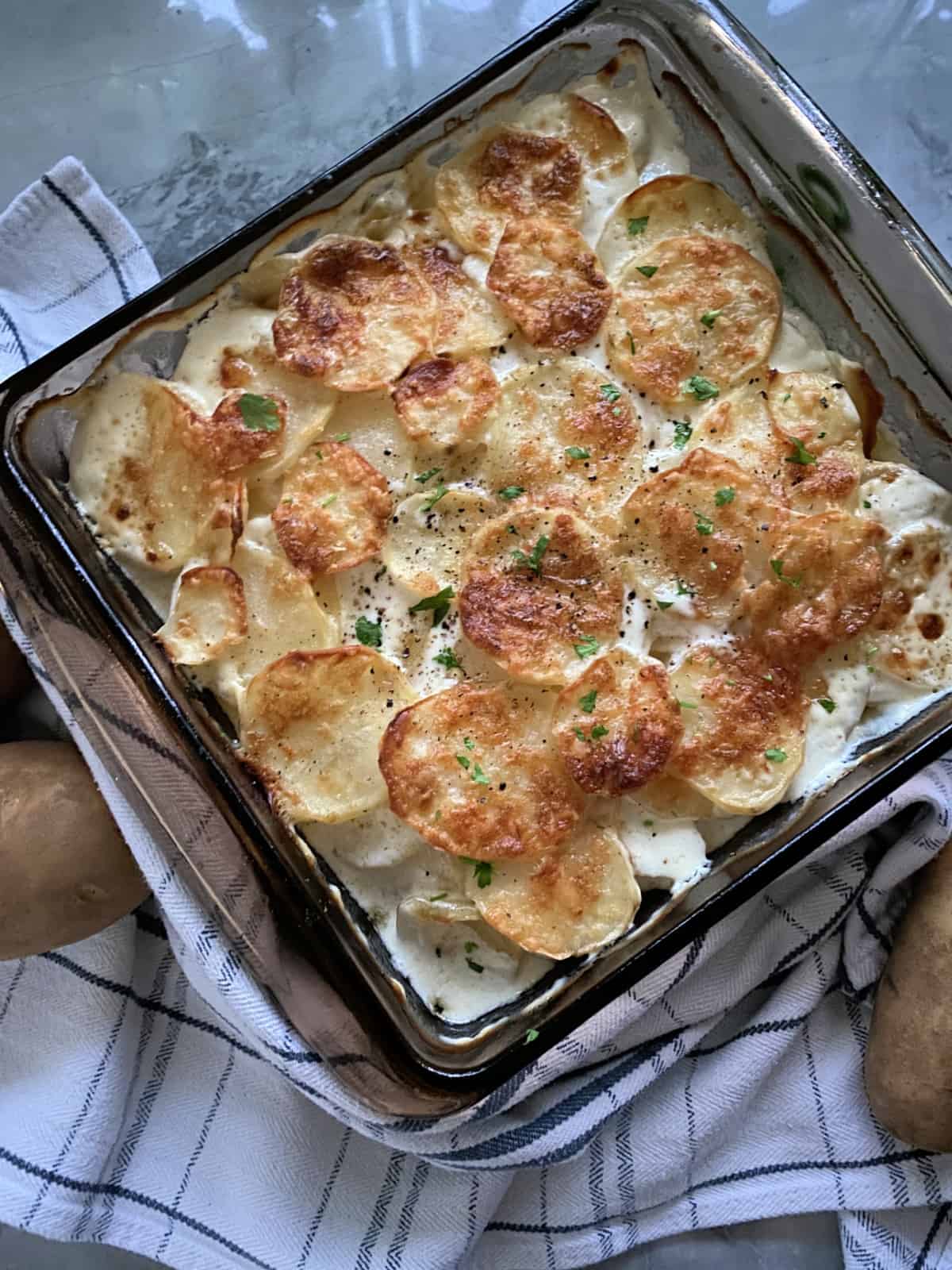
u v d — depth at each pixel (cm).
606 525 32
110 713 33
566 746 31
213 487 33
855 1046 38
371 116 43
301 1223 37
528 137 35
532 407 33
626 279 34
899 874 37
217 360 34
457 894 31
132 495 33
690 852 31
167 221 43
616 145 35
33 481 34
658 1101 37
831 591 32
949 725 31
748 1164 38
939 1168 37
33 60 43
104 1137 37
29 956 37
